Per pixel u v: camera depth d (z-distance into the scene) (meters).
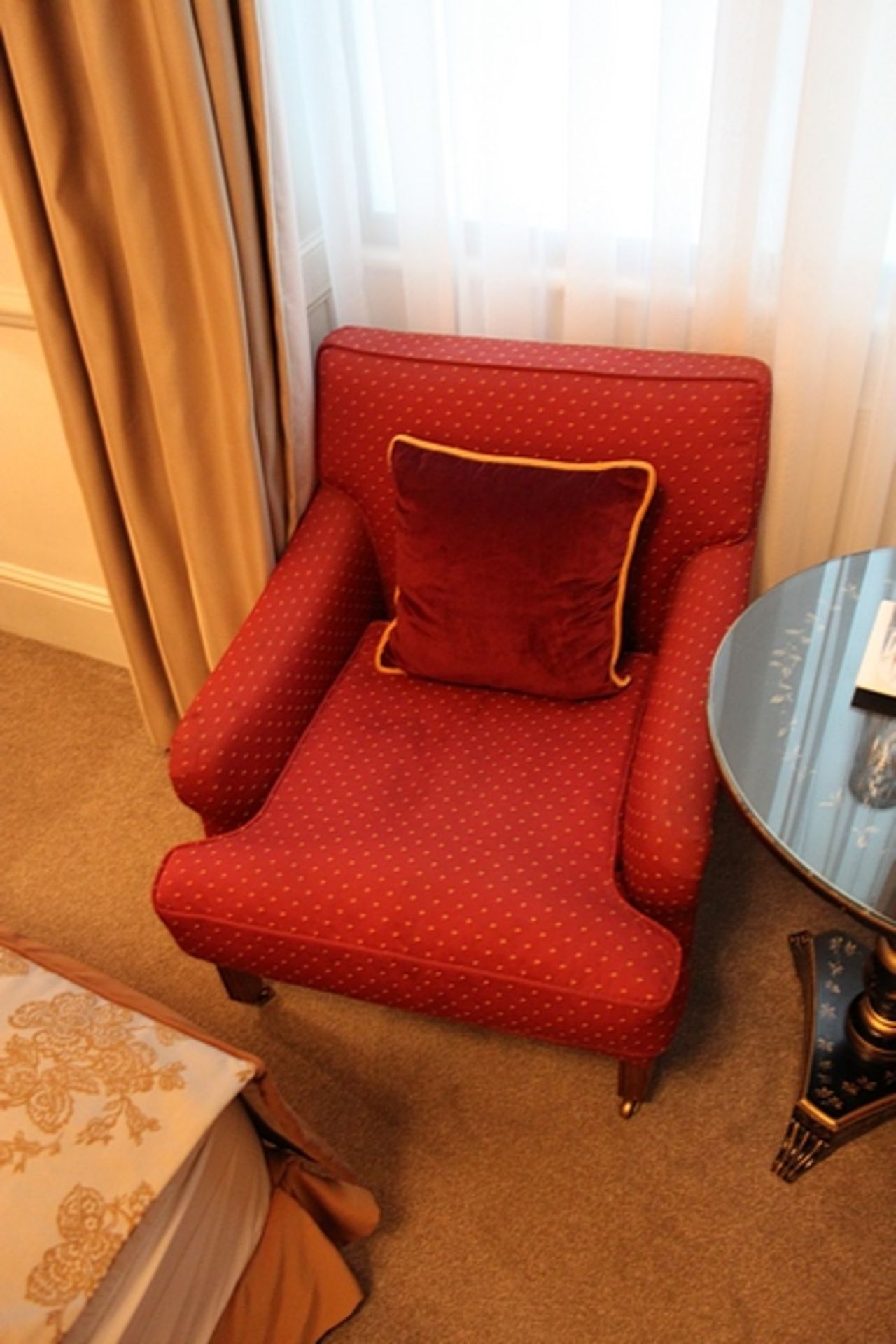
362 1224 1.51
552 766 1.66
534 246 1.86
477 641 1.73
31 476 2.29
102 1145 1.10
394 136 1.76
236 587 2.04
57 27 1.50
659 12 1.57
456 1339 1.51
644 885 1.46
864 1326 1.48
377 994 1.55
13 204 1.65
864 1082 1.64
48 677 2.56
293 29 1.74
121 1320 1.06
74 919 2.06
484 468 1.72
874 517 1.91
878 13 1.45
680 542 1.78
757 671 1.45
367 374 1.82
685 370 1.70
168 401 1.78
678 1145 1.67
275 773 1.71
